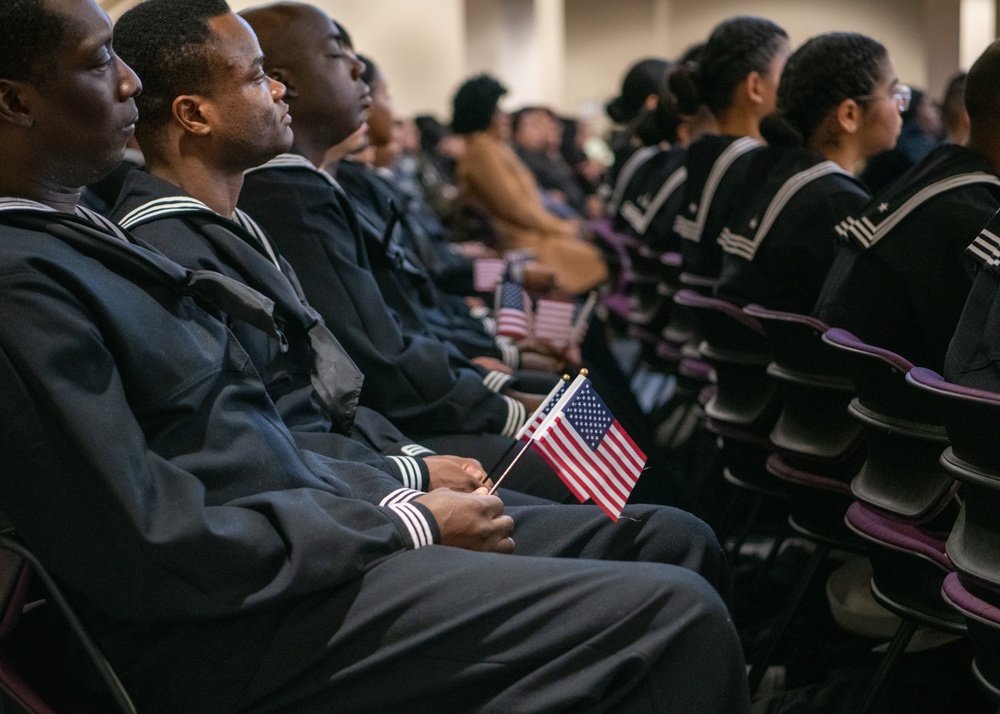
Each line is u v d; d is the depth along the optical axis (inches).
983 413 54.9
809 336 86.3
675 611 55.2
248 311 61.5
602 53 693.3
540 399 103.9
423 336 101.3
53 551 53.8
